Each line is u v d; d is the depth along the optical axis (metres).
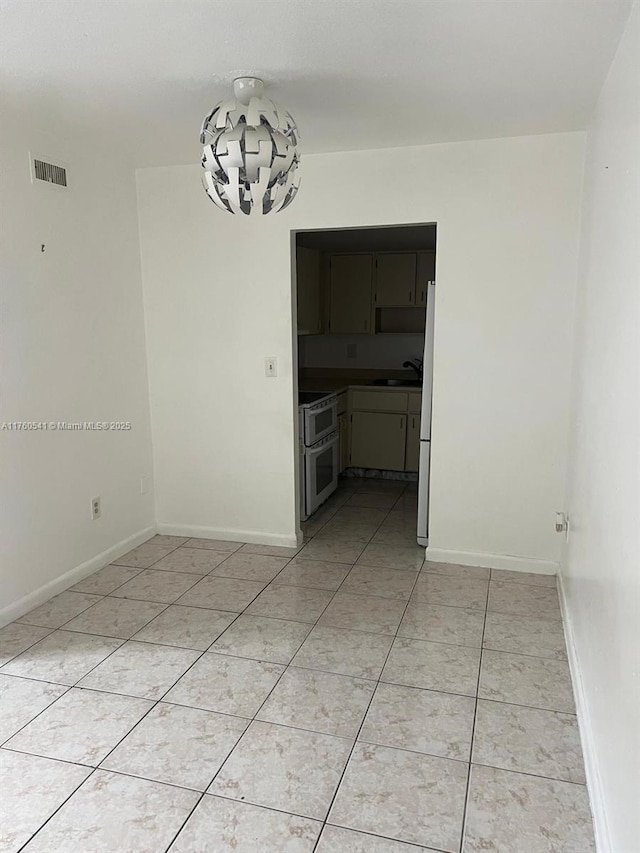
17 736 2.06
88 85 2.28
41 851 1.61
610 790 1.55
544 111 2.61
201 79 2.23
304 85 2.29
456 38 1.90
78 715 2.17
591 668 2.00
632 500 1.41
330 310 5.60
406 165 3.17
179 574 3.37
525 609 2.94
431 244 4.99
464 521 3.43
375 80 2.24
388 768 1.91
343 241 4.85
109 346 3.44
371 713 2.17
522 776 1.87
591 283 2.46
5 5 1.68
